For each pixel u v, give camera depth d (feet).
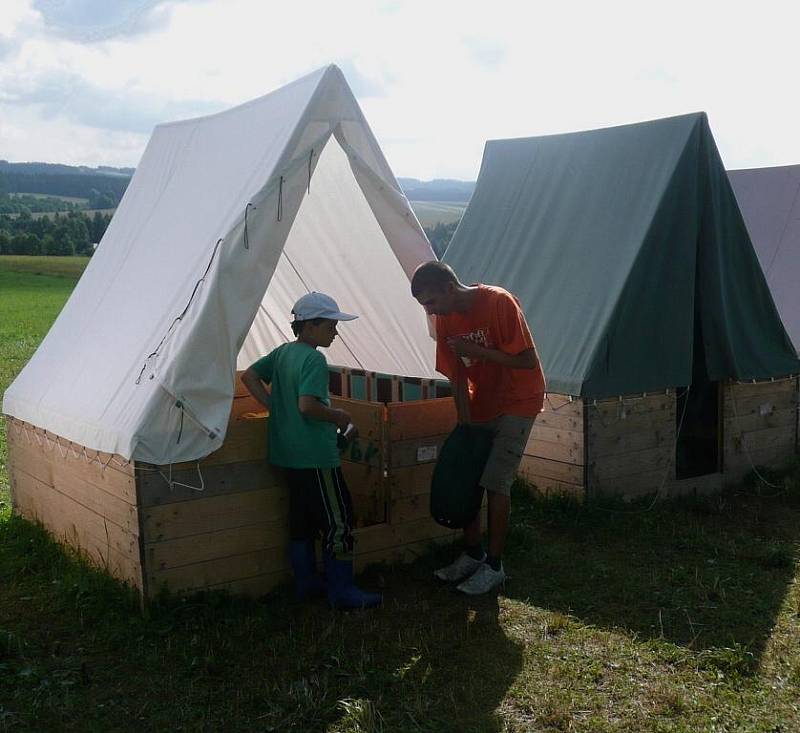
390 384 23.73
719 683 13.66
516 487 24.18
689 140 24.16
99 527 17.31
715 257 24.40
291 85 18.25
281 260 23.24
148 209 21.57
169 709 12.90
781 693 13.35
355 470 19.63
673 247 23.95
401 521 18.71
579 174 27.35
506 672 14.03
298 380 15.85
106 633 15.23
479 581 17.21
